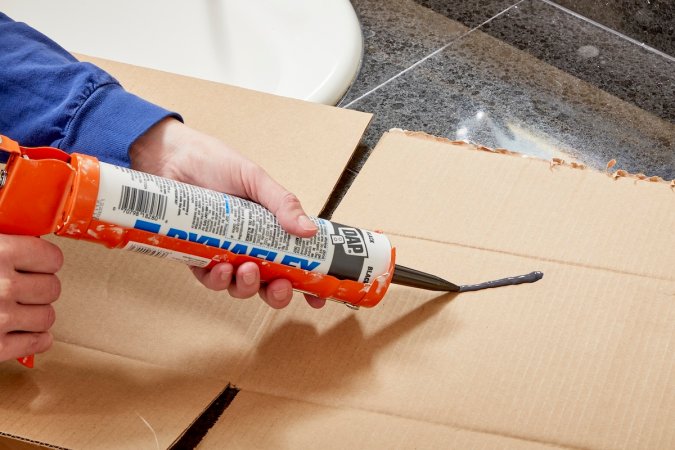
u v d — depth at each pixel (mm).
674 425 629
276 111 902
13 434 602
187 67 1204
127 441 606
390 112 974
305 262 645
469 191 805
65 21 1279
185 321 711
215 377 670
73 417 622
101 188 584
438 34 1097
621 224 769
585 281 725
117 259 759
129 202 593
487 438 626
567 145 929
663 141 934
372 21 1123
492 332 694
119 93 750
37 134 740
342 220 781
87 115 736
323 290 662
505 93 999
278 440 624
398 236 767
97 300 724
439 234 767
